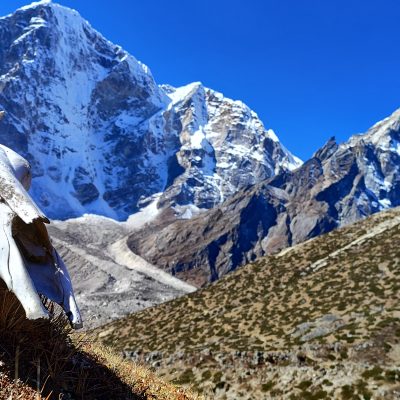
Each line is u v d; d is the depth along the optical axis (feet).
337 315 136.15
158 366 131.03
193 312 191.11
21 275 10.91
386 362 98.07
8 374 11.90
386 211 265.95
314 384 94.48
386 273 163.12
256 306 175.63
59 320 14.75
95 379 15.42
